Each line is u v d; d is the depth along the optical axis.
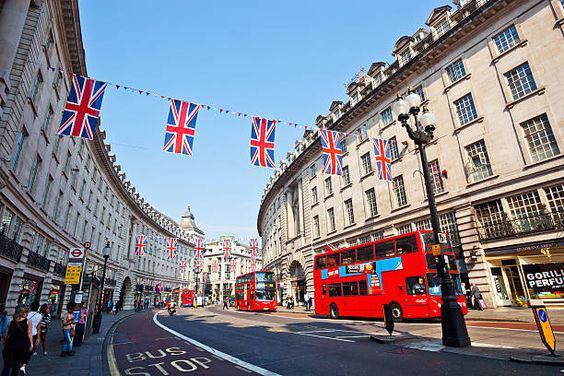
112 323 23.14
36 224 18.78
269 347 9.93
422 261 14.98
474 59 20.08
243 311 35.53
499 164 18.00
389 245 16.66
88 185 32.22
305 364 7.38
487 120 18.91
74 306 10.21
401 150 24.17
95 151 34.00
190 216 101.50
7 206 15.04
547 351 7.00
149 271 61.88
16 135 14.12
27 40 14.49
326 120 35.62
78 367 8.05
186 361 8.37
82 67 22.58
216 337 12.91
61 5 17.62
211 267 101.62
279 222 47.62
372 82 28.67
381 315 16.34
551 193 15.87
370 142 27.42
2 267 14.91
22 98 14.27
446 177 20.48
